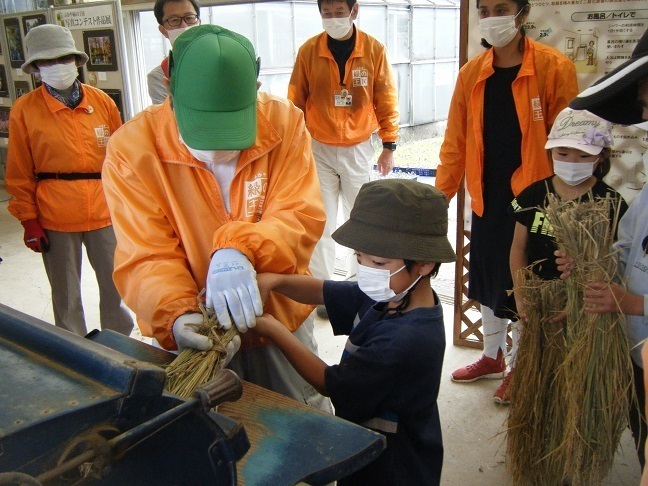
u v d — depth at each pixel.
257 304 1.44
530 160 2.59
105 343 1.62
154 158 1.58
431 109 11.53
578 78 2.78
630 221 1.83
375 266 1.39
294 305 1.79
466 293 3.33
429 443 1.43
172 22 3.03
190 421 0.90
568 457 1.83
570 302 1.84
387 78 3.89
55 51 2.93
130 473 0.88
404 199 1.34
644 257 1.74
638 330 1.81
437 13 11.01
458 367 3.21
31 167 3.13
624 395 1.79
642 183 2.72
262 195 1.67
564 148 2.08
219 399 0.91
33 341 0.93
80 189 3.13
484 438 2.62
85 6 5.18
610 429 1.81
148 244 1.57
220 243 1.51
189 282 1.55
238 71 1.46
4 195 7.44
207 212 1.62
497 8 2.48
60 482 0.77
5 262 5.11
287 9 8.02
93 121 3.15
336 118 3.78
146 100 6.26
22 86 6.43
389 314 1.44
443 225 1.39
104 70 5.22
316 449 1.14
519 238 2.31
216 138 1.46
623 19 2.62
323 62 3.71
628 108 1.48
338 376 1.38
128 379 0.81
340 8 3.51
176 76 1.49
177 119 1.50
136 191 1.58
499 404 2.84
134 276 1.55
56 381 0.84
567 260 1.83
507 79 2.61
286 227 1.57
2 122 6.89
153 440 0.88
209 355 1.35
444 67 11.63
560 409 1.91
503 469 2.43
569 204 1.89
